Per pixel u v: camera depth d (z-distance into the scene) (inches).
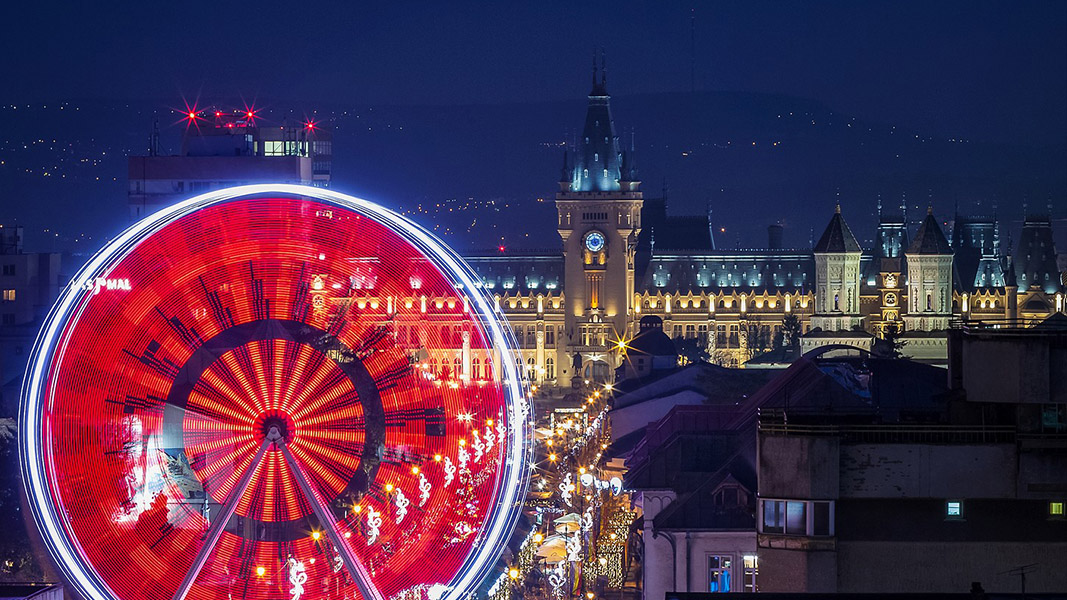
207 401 4886.8
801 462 4097.0
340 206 5167.3
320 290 5260.8
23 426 4670.3
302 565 4815.5
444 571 5073.8
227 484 4817.9
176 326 5128.0
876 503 4109.3
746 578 5064.0
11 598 3907.5
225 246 5157.5
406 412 5290.4
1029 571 4092.0
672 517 5093.5
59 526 4635.8
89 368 4879.4
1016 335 4170.8
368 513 5088.6
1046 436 4104.3
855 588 4101.9
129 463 4869.6
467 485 5216.5
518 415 5083.7
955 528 4104.3
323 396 4845.0
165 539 4867.1
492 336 5315.0
